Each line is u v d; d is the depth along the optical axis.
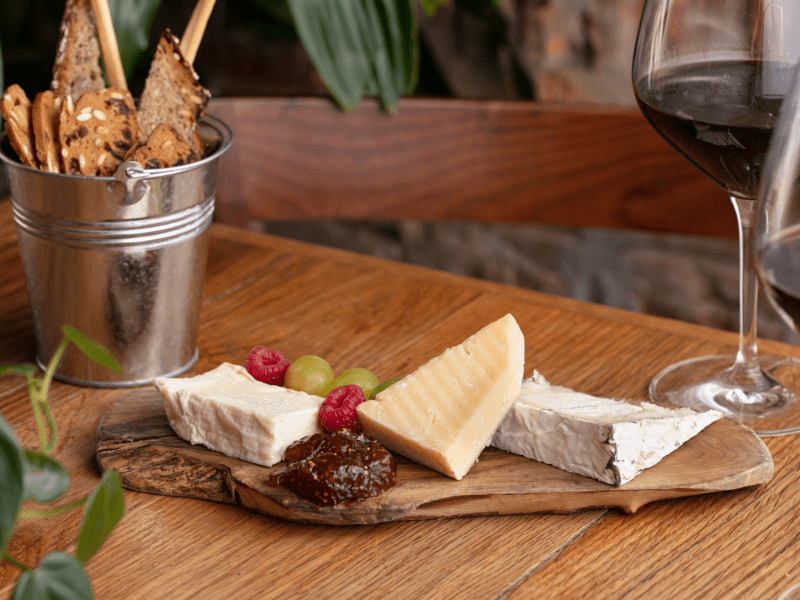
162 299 0.92
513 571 0.78
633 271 1.93
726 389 0.92
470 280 1.07
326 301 1.04
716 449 0.85
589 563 0.79
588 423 0.82
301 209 1.25
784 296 0.73
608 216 1.23
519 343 0.86
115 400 0.92
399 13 1.24
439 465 0.83
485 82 1.82
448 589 0.77
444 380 0.85
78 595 0.71
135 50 1.14
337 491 0.80
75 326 0.92
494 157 1.24
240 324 1.01
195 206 0.92
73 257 0.90
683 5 0.85
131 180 0.88
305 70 2.12
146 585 0.77
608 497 0.81
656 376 0.94
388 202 1.26
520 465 0.84
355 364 0.96
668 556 0.79
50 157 0.90
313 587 0.77
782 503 0.82
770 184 0.73
